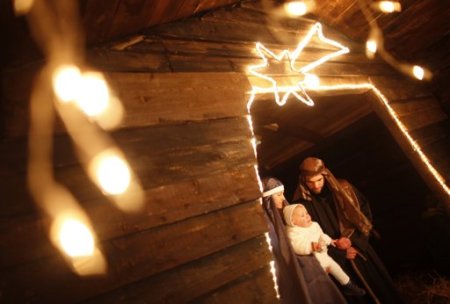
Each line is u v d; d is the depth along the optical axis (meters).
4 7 1.45
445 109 4.35
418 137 3.77
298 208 2.94
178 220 1.90
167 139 2.04
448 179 3.70
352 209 3.34
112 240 1.68
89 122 1.82
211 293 1.85
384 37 3.96
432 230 4.26
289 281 2.52
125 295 1.63
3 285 1.41
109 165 1.79
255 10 3.15
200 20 2.70
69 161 1.70
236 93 2.50
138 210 1.79
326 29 3.74
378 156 5.16
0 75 1.68
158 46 2.33
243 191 2.20
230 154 2.26
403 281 4.65
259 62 2.87
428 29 3.96
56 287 1.49
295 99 3.69
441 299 3.90
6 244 1.46
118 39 2.16
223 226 2.03
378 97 3.73
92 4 1.73
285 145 5.67
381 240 5.34
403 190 4.97
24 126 1.65
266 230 2.19
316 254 2.96
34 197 1.58
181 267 1.82
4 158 1.56
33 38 1.70
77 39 1.89
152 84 2.13
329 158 5.75
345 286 2.96
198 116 2.22
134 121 1.96
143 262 1.72
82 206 1.66
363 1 3.49
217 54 2.63
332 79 3.38
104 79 1.95
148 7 2.08
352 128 5.16
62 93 1.79
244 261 2.02
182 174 2.01
